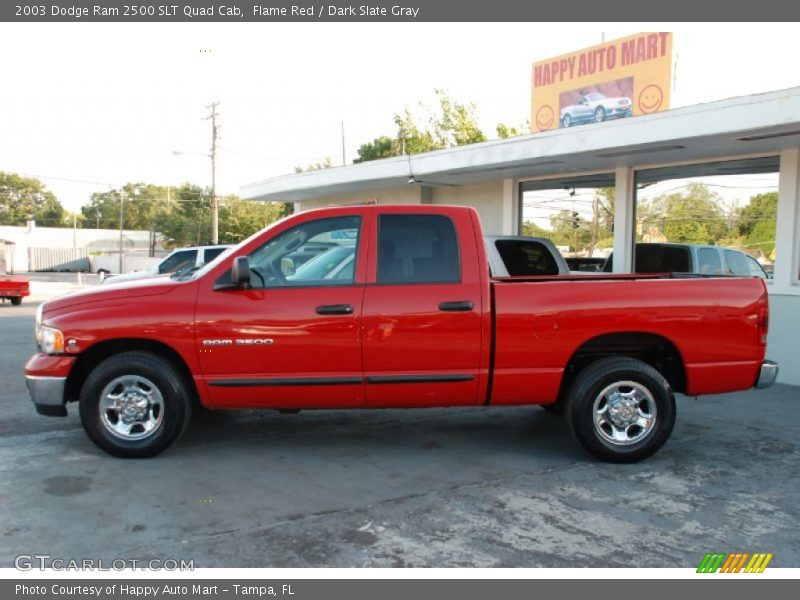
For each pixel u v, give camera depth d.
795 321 8.75
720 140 8.21
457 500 4.65
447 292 5.28
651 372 5.37
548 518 4.35
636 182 10.85
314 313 5.21
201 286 5.32
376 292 5.27
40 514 4.35
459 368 5.31
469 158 11.14
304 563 3.73
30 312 18.53
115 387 5.38
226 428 6.45
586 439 5.36
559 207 12.25
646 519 4.35
